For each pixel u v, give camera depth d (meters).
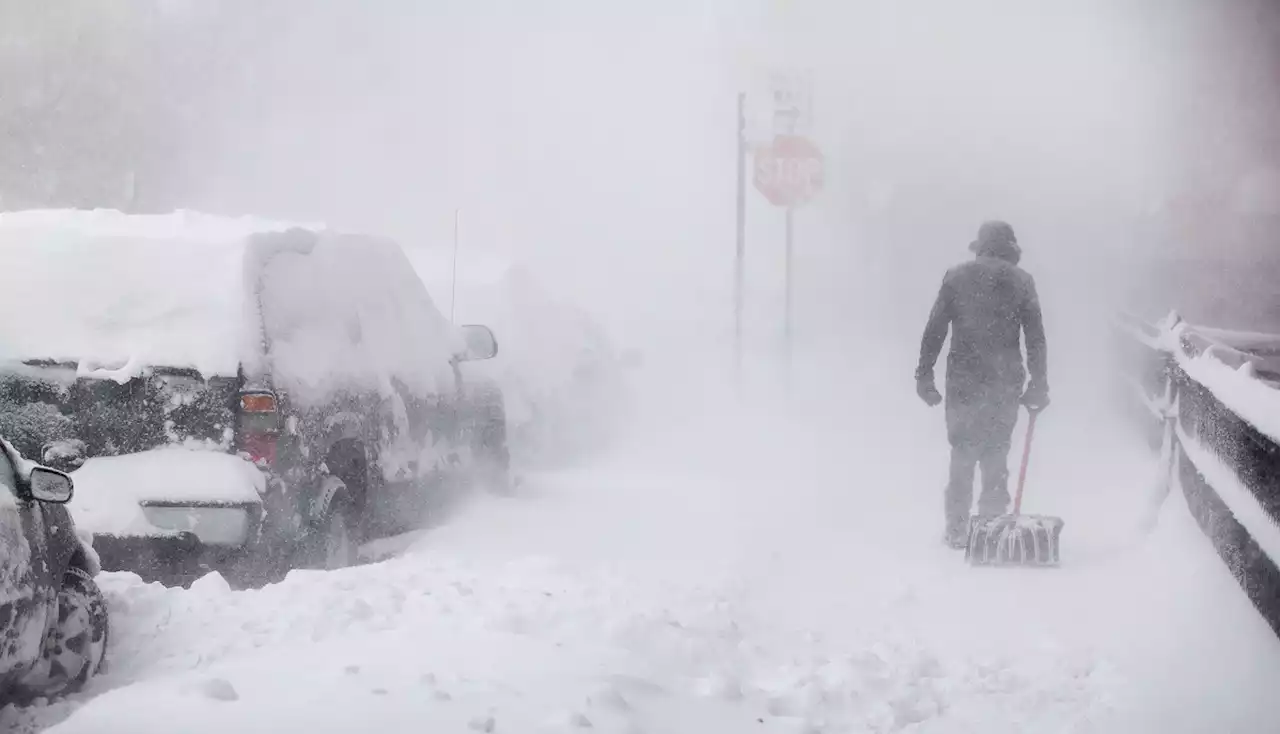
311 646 6.17
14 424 7.50
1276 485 6.31
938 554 9.55
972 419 9.99
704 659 6.37
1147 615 7.30
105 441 7.51
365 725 4.89
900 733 5.52
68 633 5.89
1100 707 5.85
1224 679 6.02
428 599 6.99
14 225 7.93
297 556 7.84
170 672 6.04
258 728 4.85
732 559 8.95
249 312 7.74
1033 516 9.18
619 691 5.46
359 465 8.61
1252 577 6.77
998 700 6.03
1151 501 9.84
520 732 4.89
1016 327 9.98
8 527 5.48
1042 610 7.68
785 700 5.78
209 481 7.41
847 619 7.53
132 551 7.35
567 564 8.14
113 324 7.65
